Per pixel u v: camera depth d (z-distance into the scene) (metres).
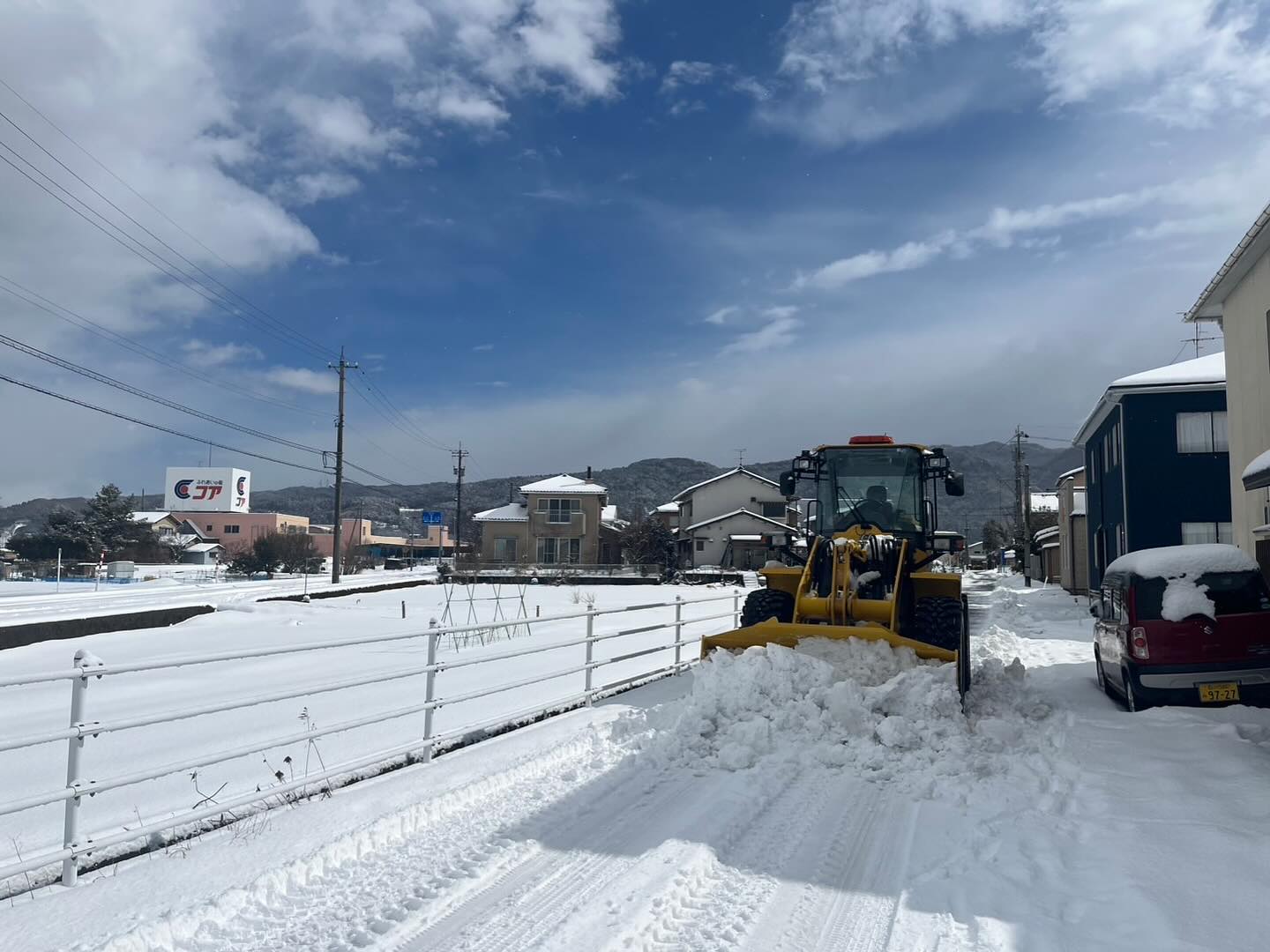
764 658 7.69
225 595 29.00
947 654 7.92
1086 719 8.06
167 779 6.61
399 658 14.56
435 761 6.66
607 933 3.83
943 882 4.31
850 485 10.46
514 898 4.22
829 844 4.90
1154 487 23.31
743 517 55.38
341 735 8.05
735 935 3.82
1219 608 8.31
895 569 9.26
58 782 6.62
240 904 4.16
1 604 23.22
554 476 66.06
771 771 6.23
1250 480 9.98
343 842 4.80
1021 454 61.97
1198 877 4.21
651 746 6.87
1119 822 5.05
